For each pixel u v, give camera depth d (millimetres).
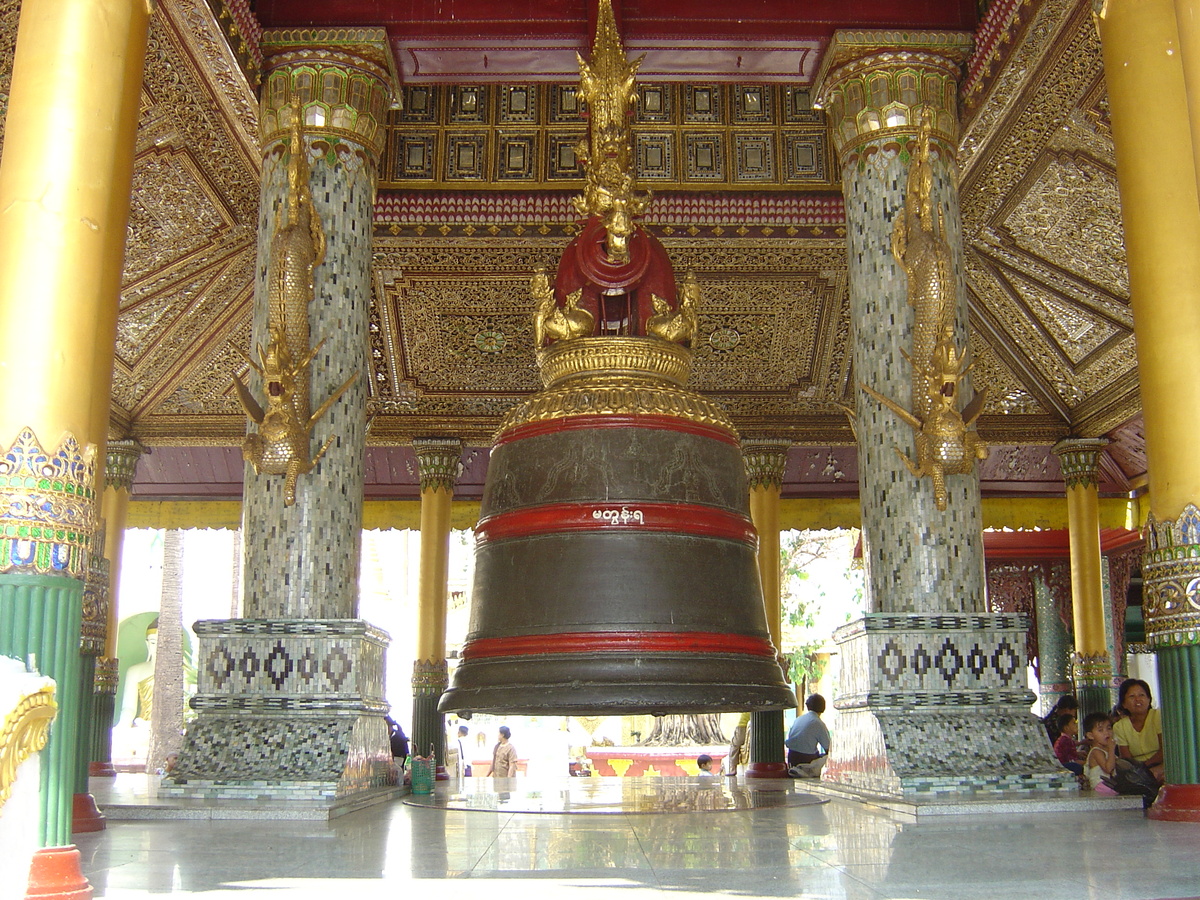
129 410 15477
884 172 8703
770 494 15812
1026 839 5113
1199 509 5832
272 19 8891
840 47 8969
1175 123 6148
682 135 12664
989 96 9680
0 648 3898
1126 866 4234
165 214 12055
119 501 15484
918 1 9086
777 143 12633
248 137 10656
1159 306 6035
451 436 15891
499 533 5742
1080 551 15789
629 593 5402
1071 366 15039
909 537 7891
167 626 25109
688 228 12594
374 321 14578
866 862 4355
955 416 7707
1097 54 9195
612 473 5629
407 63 9523
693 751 19078
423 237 12719
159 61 9391
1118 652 17562
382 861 4418
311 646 7246
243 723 7109
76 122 4453
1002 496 18047
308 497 7832
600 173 6273
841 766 7809
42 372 4168
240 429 15758
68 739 3945
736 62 9484
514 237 12680
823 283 13867
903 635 7324
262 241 8547
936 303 7902
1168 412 5961
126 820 6109
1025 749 7012
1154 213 6113
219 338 14625
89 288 4367
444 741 15031
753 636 5660
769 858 4477
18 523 4004
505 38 9188
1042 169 11305
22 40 4559
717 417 6020
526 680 5297
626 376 6016
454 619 36625
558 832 5461
